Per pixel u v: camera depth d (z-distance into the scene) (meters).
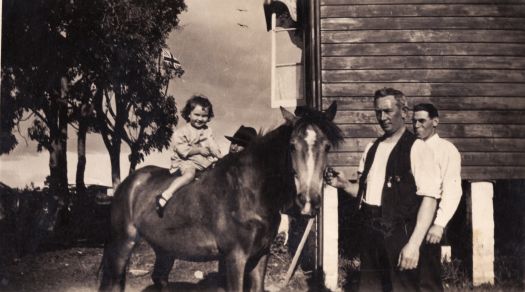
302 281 6.92
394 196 3.40
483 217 6.85
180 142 4.65
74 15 10.75
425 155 3.34
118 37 11.70
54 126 12.74
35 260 7.96
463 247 7.39
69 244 9.73
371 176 3.61
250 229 3.83
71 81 12.84
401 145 3.44
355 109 7.09
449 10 7.24
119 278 4.89
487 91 7.10
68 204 12.34
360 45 7.23
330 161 6.96
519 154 7.01
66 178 12.59
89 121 15.20
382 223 3.43
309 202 3.24
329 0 7.32
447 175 4.59
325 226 6.80
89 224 12.26
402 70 7.16
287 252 8.28
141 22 12.04
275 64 9.83
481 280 6.69
